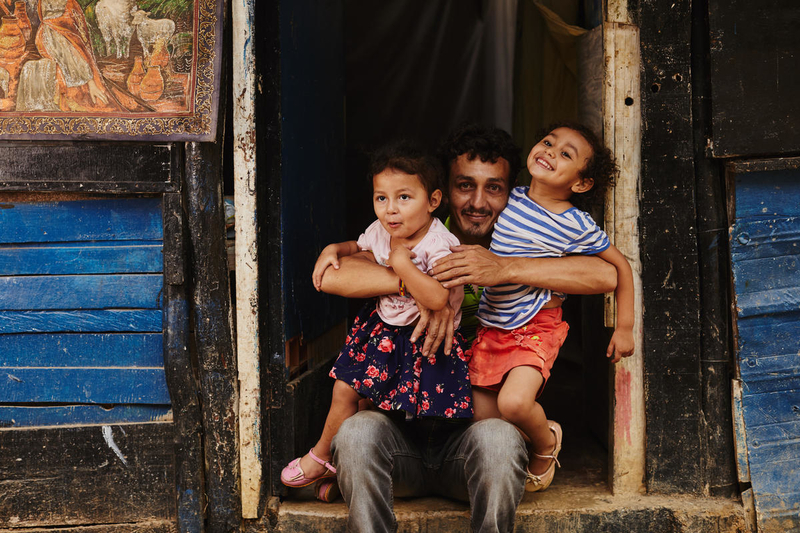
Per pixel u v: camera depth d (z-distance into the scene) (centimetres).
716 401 217
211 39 194
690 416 217
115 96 194
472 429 186
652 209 212
